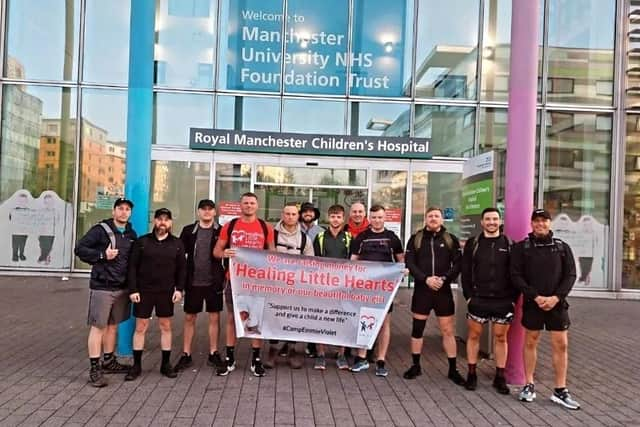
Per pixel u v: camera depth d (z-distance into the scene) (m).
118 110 13.94
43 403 5.12
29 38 13.90
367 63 14.00
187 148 13.57
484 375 6.46
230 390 5.63
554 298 5.38
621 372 6.76
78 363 6.42
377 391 5.77
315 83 13.98
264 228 6.45
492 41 14.09
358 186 13.52
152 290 5.91
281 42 13.95
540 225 5.47
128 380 5.83
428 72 14.05
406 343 7.97
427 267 6.18
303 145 13.33
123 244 5.84
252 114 13.92
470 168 7.87
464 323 7.73
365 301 6.36
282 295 6.32
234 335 6.34
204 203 6.32
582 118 13.97
